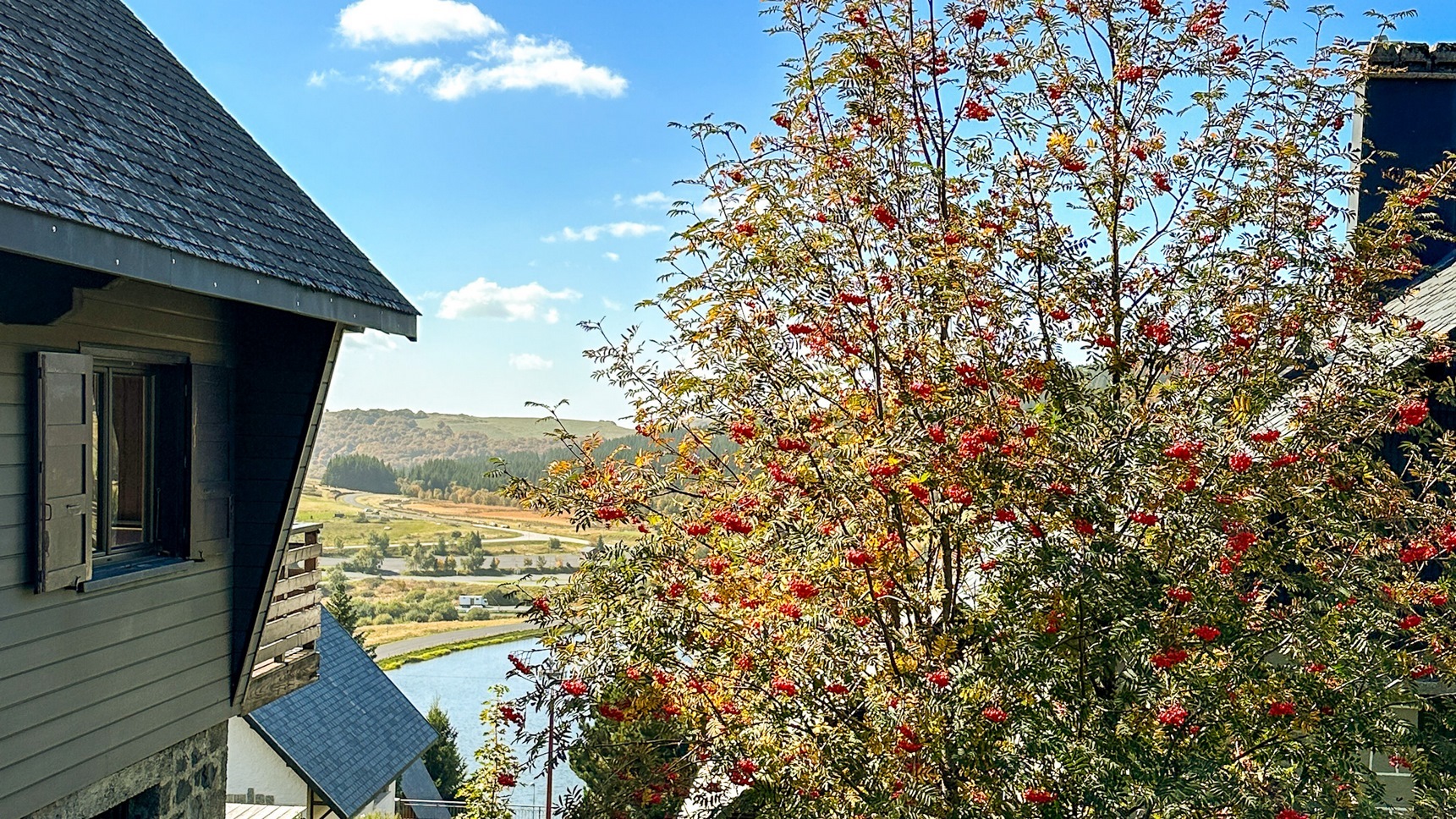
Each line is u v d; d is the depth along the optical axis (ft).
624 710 19.83
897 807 15.96
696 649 19.01
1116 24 20.75
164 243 16.83
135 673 19.94
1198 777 15.17
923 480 16.74
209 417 22.09
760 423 19.92
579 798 21.94
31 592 17.24
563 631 20.45
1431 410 25.70
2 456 16.60
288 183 26.32
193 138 22.82
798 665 18.57
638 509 22.49
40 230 14.34
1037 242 19.48
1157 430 16.96
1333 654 16.49
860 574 19.21
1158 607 16.43
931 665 17.66
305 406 23.15
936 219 19.98
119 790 19.80
